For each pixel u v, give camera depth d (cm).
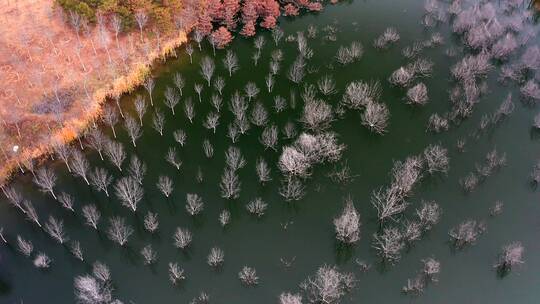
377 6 13838
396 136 10450
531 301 8000
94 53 11700
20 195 9169
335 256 8575
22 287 8100
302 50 12044
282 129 10438
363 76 11706
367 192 9444
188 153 10031
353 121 10694
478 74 11675
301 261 8481
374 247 8669
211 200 9331
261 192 9462
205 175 9681
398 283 8219
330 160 9925
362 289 8125
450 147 10269
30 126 10088
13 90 10706
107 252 8569
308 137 9569
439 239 8788
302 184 9588
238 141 10244
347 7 13838
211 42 12188
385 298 8019
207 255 8562
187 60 12056
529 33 12650
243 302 7950
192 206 8850
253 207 9094
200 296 8012
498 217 9100
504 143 10375
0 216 8969
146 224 8750
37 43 11769
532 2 13838
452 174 9781
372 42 12644
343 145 10188
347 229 8506
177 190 9444
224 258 8519
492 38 12350
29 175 9544
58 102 10488
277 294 8031
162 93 11231
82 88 10906
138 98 10688
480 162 9981
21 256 8475
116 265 8406
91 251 8569
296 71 11288
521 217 9106
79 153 9600
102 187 9219
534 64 11662
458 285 8188
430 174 9781
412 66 11781
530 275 8344
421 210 9131
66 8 11781
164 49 11988
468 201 9356
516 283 8238
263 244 8731
